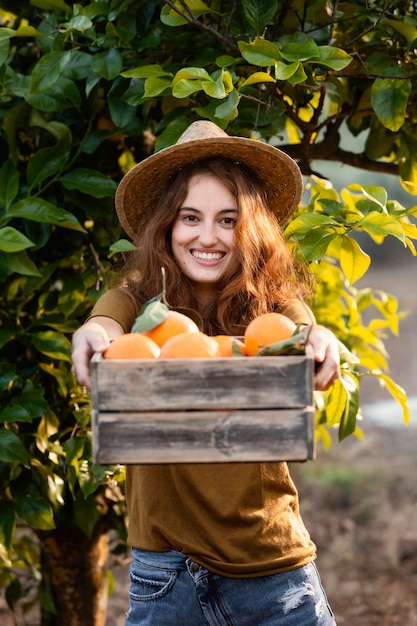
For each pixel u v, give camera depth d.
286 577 1.83
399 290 12.69
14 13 2.71
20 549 3.05
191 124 1.98
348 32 2.45
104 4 2.21
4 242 2.03
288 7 2.22
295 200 2.07
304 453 1.41
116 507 2.77
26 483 2.32
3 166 2.28
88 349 1.62
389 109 2.15
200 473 1.81
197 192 1.89
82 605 2.81
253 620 1.82
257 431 1.41
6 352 2.45
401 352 9.67
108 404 1.41
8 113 2.29
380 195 2.08
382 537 4.79
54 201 2.31
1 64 2.17
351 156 2.72
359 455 6.25
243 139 1.88
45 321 2.39
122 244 1.75
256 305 1.92
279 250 1.96
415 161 2.59
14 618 3.16
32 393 2.27
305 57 1.95
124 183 1.98
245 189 1.90
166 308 1.56
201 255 1.90
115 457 1.42
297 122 2.31
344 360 2.22
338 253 2.15
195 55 2.31
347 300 2.90
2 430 2.15
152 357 1.48
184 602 1.84
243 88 2.18
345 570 4.42
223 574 1.80
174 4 2.12
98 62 2.15
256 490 1.82
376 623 3.79
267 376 1.41
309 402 1.41
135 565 1.92
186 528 1.83
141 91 2.21
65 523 2.72
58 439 2.42
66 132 2.30
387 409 7.57
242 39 2.21
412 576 4.27
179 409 1.41
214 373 1.41
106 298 1.89
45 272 2.34
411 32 2.12
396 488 5.48
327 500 5.38
